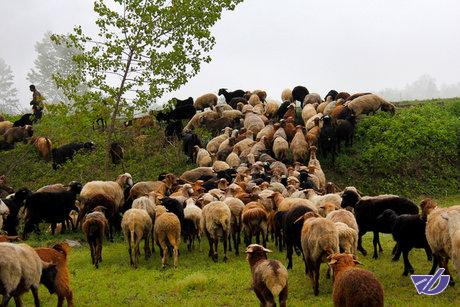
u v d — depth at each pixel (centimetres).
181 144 2983
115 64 2378
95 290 1300
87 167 2825
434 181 2581
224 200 1683
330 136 2608
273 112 3209
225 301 1155
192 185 2147
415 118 2927
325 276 1316
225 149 2719
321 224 1138
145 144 3066
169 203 1627
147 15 2355
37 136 3122
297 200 1573
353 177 2606
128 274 1433
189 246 1689
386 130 2855
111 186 1969
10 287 910
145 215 1555
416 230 1256
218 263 1509
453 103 3219
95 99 2384
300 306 1088
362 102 2844
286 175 2361
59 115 2477
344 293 816
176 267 1475
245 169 2370
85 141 3005
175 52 2359
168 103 2527
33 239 1916
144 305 1152
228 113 3106
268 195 1783
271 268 942
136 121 3178
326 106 2961
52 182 2770
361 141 2825
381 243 1689
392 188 2539
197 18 2388
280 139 2603
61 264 1102
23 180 2884
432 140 2780
